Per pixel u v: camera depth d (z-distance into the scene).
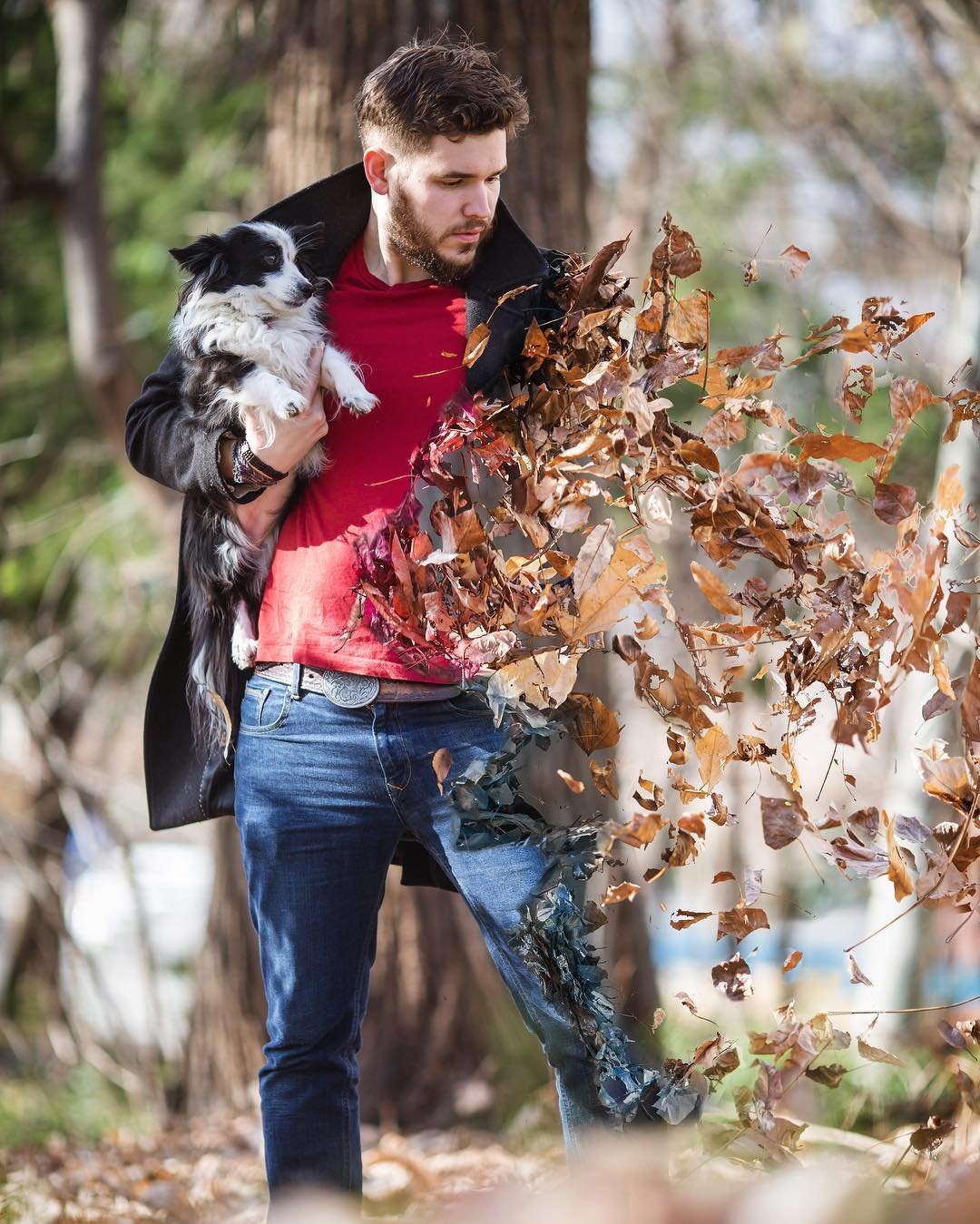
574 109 8.25
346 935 4.02
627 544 3.60
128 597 14.80
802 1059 3.60
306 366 4.11
